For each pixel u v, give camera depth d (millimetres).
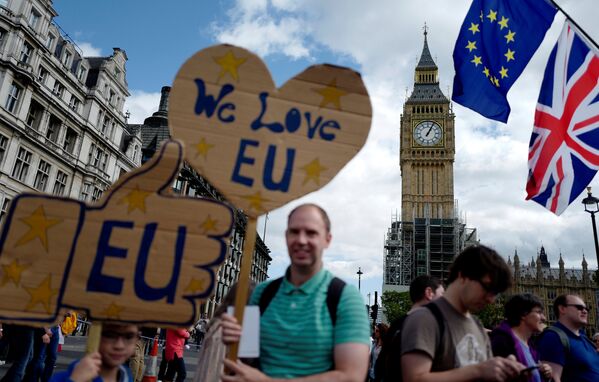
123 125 47094
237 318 2559
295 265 2695
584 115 7055
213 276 2799
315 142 3006
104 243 2783
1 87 30750
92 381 2682
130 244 2801
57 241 2750
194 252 2824
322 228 2748
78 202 2812
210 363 3615
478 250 2912
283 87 3076
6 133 31266
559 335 4348
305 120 3035
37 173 35219
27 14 33000
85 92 40906
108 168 44562
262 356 2598
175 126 2939
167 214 2857
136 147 51000
